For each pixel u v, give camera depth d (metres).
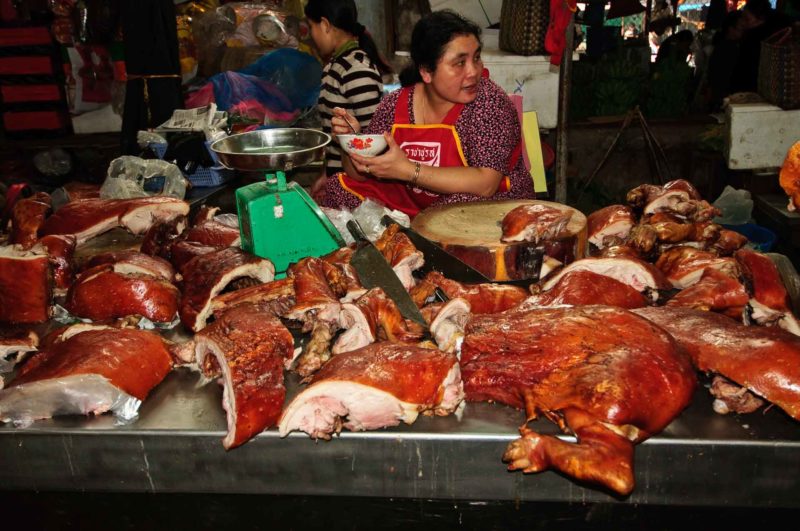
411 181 3.04
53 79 6.67
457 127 3.25
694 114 7.45
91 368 1.76
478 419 1.75
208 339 1.82
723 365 1.68
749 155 5.16
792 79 4.85
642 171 7.20
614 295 2.07
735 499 1.65
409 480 1.73
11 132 6.81
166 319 2.23
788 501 1.63
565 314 1.83
